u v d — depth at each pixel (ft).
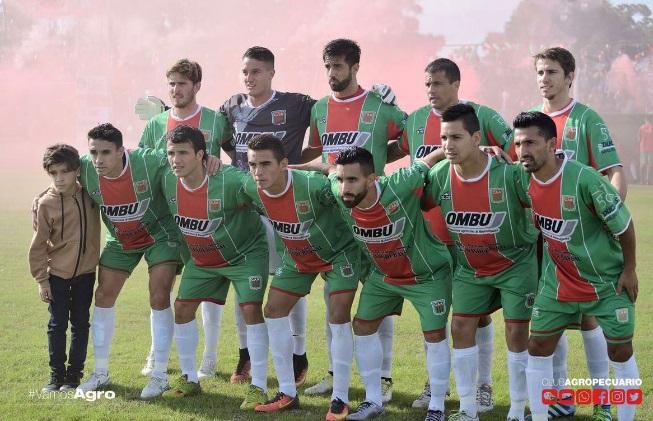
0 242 50.03
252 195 21.80
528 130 18.51
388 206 20.17
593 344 21.06
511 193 19.86
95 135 22.24
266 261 23.27
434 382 20.74
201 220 22.26
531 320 20.06
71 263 23.12
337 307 21.68
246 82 25.34
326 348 28.30
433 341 20.85
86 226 23.31
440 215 22.76
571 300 19.45
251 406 21.80
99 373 23.67
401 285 21.11
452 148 19.35
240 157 25.96
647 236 54.19
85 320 23.40
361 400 22.91
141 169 23.00
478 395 22.40
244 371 25.00
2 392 22.85
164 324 23.27
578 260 19.16
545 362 19.89
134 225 23.38
